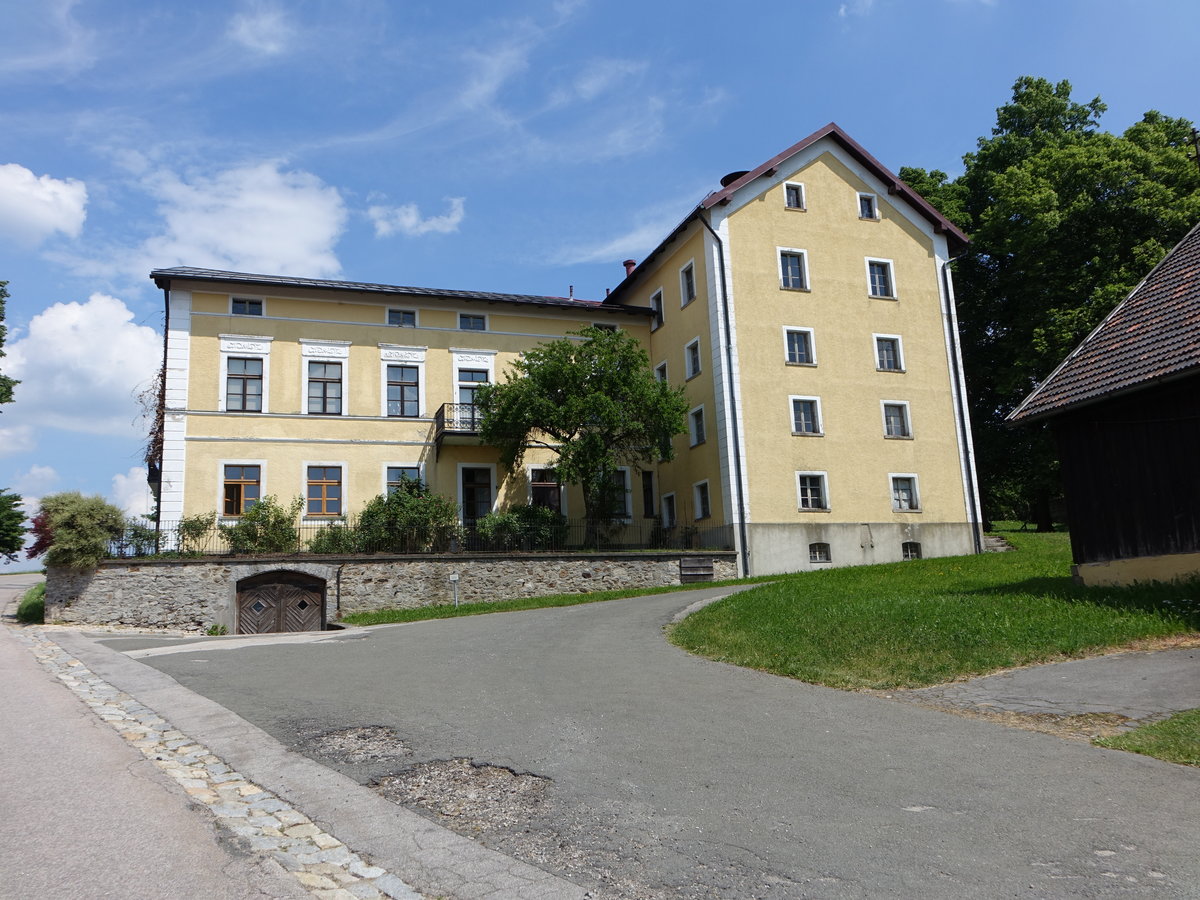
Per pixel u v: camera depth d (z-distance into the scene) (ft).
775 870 15.67
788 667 35.12
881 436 103.60
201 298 95.55
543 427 89.92
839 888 14.88
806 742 24.16
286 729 26.86
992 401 129.90
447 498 100.78
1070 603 42.52
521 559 85.35
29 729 27.53
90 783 21.50
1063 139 124.77
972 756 22.49
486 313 107.04
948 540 103.91
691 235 106.11
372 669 38.32
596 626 52.26
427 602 81.97
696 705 29.12
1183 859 15.71
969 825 17.60
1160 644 34.55
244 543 84.23
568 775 21.52
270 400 95.96
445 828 18.33
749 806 19.01
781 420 99.35
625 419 88.33
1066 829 17.28
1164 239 107.65
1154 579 45.01
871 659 35.06
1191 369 41.34
